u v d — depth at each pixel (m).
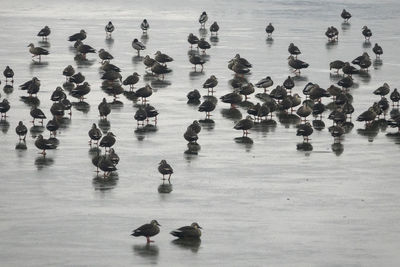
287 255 38.47
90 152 53.88
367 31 96.69
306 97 69.50
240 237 40.53
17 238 40.03
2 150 54.06
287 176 49.81
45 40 94.88
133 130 59.28
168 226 41.69
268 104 62.97
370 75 79.12
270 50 90.75
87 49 84.38
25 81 73.88
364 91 72.38
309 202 45.47
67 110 64.19
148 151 54.38
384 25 109.81
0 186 47.22
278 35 100.62
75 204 44.59
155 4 129.75
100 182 48.25
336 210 44.31
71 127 59.75
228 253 38.62
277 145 56.31
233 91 68.12
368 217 43.38
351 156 54.09
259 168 51.28
